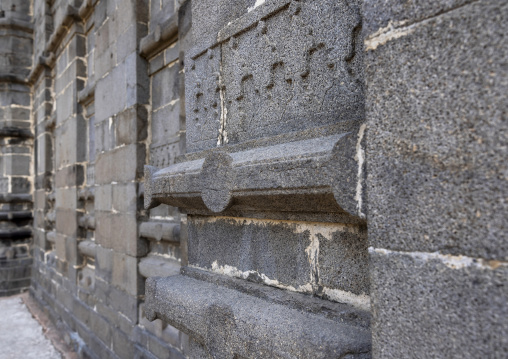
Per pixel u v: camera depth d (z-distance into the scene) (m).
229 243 2.09
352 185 1.22
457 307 0.93
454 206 0.94
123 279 3.62
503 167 0.86
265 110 1.88
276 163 1.48
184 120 2.62
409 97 1.03
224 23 2.16
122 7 3.78
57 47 6.14
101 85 4.25
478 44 0.90
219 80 2.17
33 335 5.19
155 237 3.22
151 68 3.51
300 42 1.68
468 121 0.92
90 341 4.17
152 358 3.05
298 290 1.69
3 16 7.54
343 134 1.37
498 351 0.85
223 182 1.75
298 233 1.70
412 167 1.02
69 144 5.39
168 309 2.12
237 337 1.67
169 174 2.17
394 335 1.04
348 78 1.49
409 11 1.03
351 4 1.47
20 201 7.52
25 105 7.67
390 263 1.06
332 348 1.29
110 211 3.93
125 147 3.64
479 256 0.89
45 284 6.32
